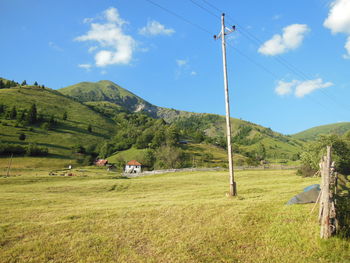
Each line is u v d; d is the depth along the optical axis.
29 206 23.86
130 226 15.03
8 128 146.00
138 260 11.06
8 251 11.78
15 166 102.44
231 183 22.14
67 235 13.83
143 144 154.25
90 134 178.12
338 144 41.94
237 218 15.31
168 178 54.16
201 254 11.44
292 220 14.46
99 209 19.70
